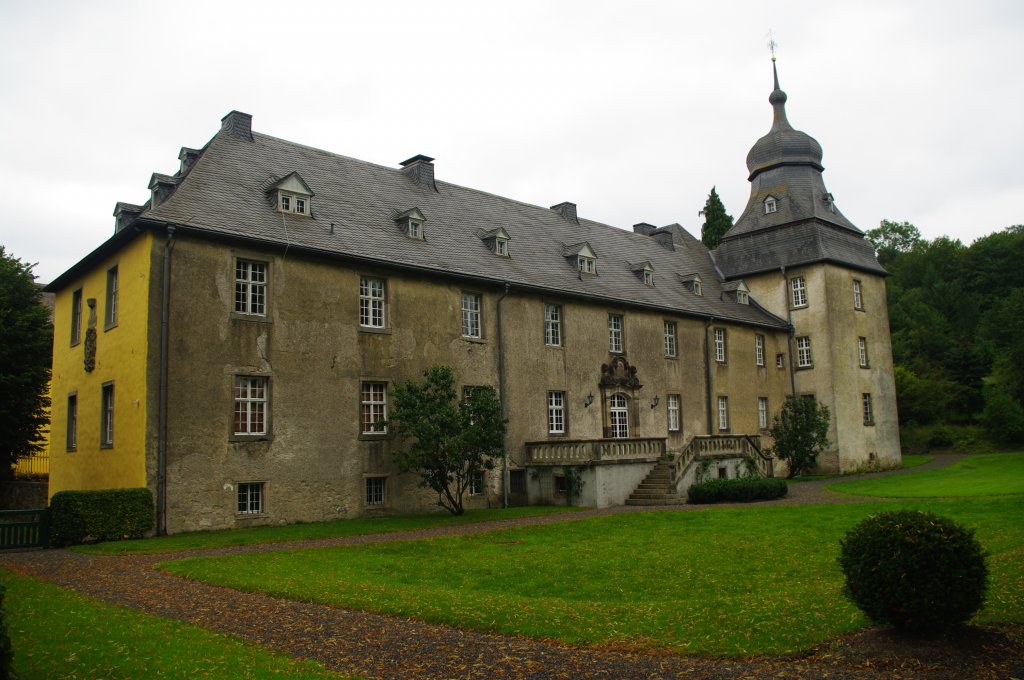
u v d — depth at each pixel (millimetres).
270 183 24125
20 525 17203
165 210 20281
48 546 17469
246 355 20984
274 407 21328
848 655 8016
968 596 8133
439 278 25703
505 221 32094
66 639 8812
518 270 28891
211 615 10281
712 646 8438
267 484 20969
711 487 26047
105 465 21234
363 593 11422
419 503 24188
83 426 23188
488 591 12258
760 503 24312
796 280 40594
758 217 42719
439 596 11219
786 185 42281
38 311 32281
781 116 43875
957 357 56844
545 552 15828
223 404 20422
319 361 22406
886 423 42000
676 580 12859
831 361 38969
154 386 19359
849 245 42156
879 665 7719
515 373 27625
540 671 7773
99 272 23266
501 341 27281
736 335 37875
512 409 27312
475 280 26453
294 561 14703
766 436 38562
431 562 14773
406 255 25047
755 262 41844
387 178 29281
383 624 9750
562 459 26500
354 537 18562
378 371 23703
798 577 12867
